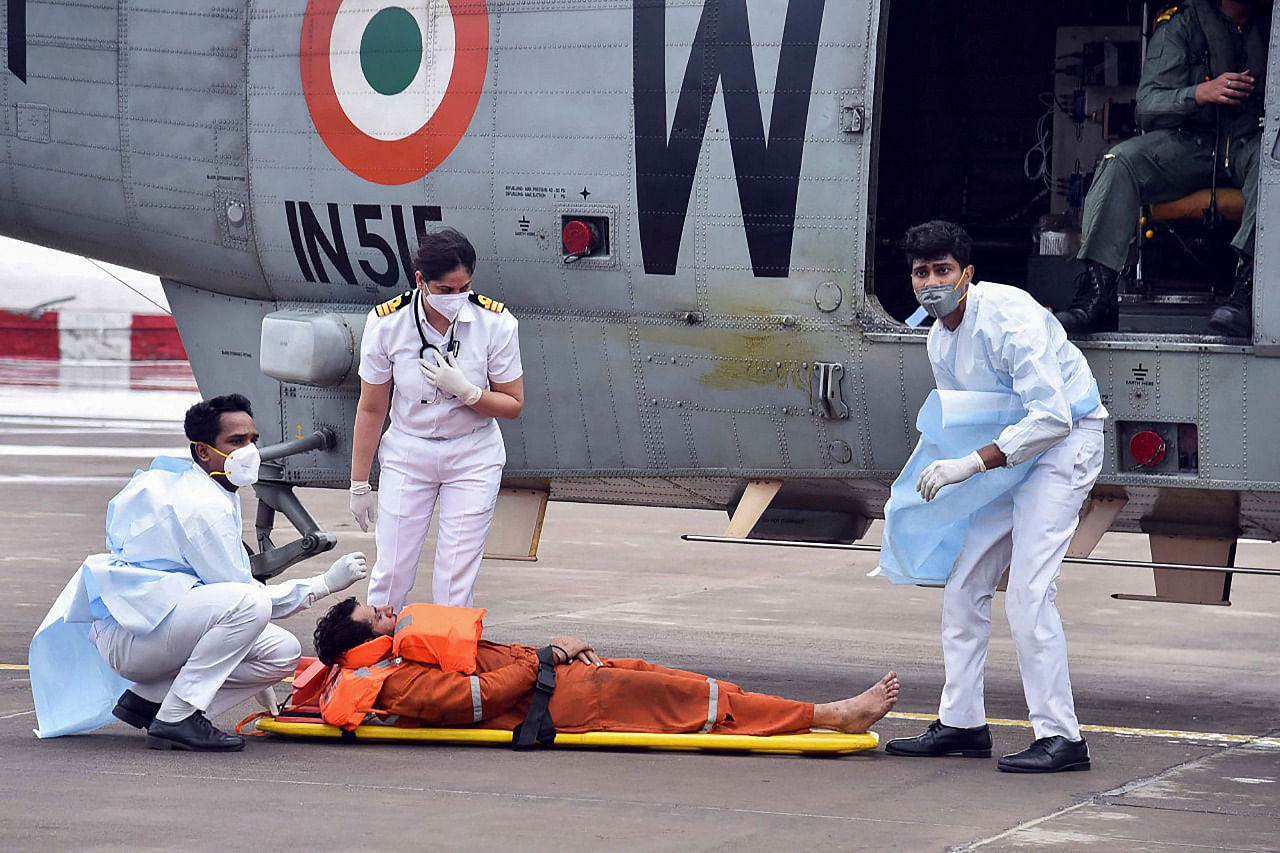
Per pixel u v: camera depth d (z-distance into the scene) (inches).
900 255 536.7
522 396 437.4
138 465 1289.4
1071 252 509.7
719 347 447.8
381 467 424.8
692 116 444.1
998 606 746.8
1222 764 395.5
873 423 434.6
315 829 310.2
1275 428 400.2
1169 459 412.8
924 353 424.5
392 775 358.0
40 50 527.2
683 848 299.4
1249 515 429.7
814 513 487.8
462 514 420.2
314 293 505.4
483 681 387.9
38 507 1033.5
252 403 525.3
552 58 459.5
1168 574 462.9
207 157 509.7
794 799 340.5
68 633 396.2
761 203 438.3
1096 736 435.5
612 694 390.6
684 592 759.7
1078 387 368.2
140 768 363.6
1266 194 399.5
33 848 295.6
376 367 416.8
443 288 402.0
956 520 373.1
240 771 361.1
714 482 466.9
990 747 389.7
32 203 538.6
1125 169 428.8
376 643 392.8
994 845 304.5
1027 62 546.9
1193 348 404.5
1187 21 438.6
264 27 498.9
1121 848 304.8
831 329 434.9
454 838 304.5
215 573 380.5
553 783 351.6
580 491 495.5
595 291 460.1
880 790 350.6
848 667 564.1
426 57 475.2
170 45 511.5
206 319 536.7
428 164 475.2
